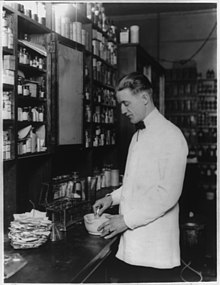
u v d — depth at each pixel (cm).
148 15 719
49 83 259
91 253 178
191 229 396
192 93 688
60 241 198
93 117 356
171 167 180
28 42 243
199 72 703
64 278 148
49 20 260
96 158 428
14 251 181
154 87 591
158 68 591
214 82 687
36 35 262
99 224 207
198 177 653
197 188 625
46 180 262
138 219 184
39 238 184
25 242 181
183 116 694
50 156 261
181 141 184
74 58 293
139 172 191
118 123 442
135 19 723
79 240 199
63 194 291
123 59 435
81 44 311
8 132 214
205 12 694
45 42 260
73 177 316
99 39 375
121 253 198
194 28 701
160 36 718
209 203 639
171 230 189
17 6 221
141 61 497
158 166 185
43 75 259
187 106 689
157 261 185
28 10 236
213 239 461
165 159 183
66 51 280
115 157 435
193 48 704
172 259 188
